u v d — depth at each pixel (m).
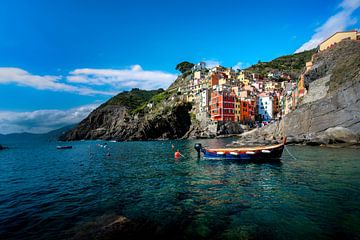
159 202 12.62
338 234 8.36
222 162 27.45
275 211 10.73
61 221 10.44
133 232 8.84
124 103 175.00
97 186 17.25
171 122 113.31
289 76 154.38
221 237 8.36
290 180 17.16
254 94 117.19
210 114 107.25
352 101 43.88
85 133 150.50
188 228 9.16
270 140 53.97
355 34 65.19
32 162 36.62
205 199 12.95
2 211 12.04
